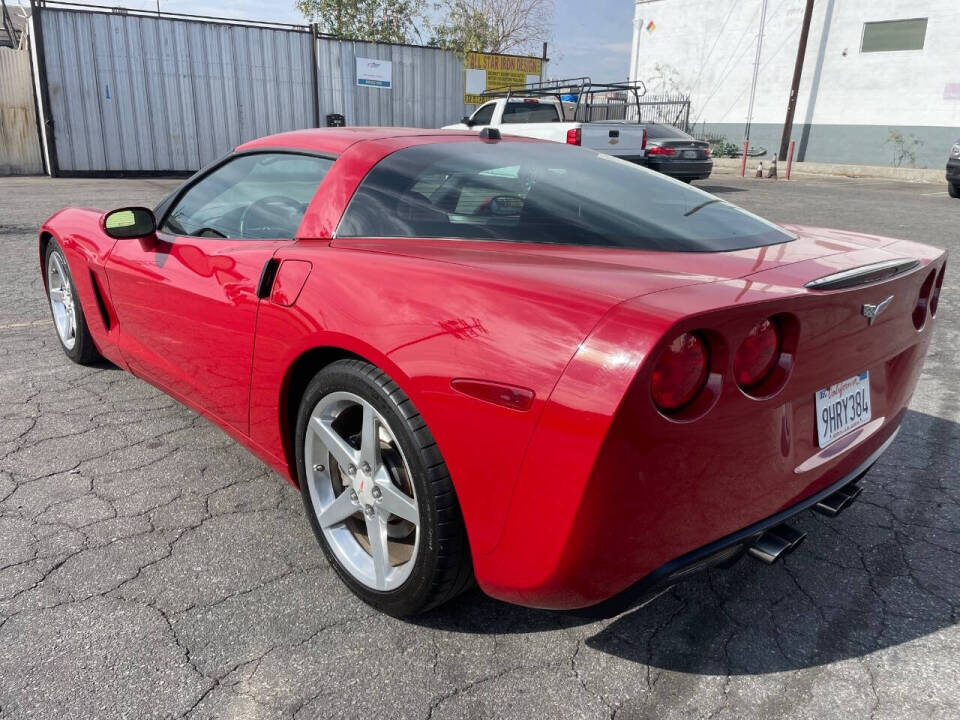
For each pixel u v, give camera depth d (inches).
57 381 151.9
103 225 107.1
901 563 93.4
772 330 64.3
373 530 79.2
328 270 81.1
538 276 67.2
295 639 77.3
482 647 76.9
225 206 110.0
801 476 72.3
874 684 72.4
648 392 56.6
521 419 60.6
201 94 686.5
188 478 112.0
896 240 100.0
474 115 564.4
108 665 72.9
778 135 977.5
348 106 772.0
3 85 629.9
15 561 89.9
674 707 69.1
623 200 91.4
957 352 181.6
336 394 78.7
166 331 111.8
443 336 66.9
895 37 851.4
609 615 66.0
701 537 65.1
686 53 1045.2
